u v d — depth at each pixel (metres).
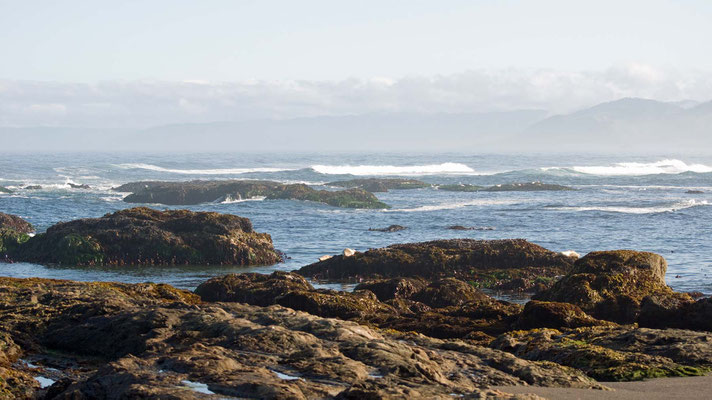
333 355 12.00
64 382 11.52
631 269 21.83
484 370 12.23
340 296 20.64
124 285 21.39
